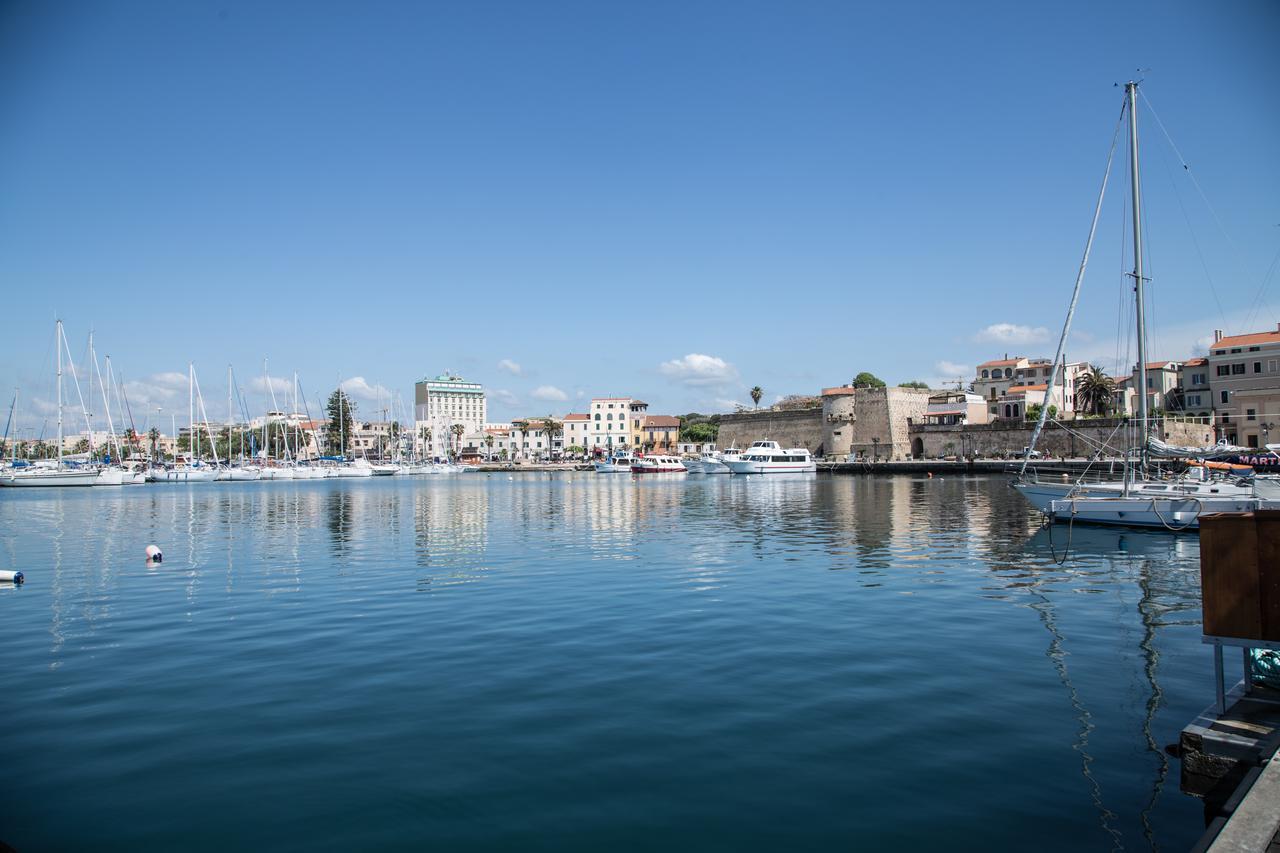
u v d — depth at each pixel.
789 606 15.87
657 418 174.38
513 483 94.44
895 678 10.87
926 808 7.12
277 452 136.62
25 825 6.91
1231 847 5.55
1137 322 31.48
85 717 9.56
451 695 10.27
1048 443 89.75
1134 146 31.50
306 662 11.95
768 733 8.87
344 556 24.55
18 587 19.09
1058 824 6.83
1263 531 7.71
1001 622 14.32
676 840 6.62
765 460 97.31
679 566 21.70
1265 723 7.62
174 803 7.30
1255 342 80.75
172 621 15.02
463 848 6.52
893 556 23.42
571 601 16.66
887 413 106.31
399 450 159.75
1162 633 13.45
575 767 8.02
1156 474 33.94
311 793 7.48
